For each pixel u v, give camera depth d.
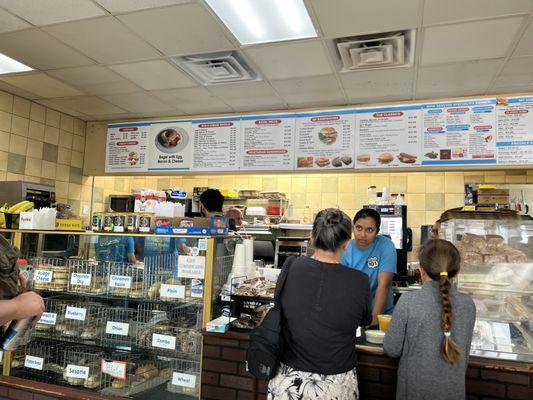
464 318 1.68
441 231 2.39
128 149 4.92
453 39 2.82
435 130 3.88
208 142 4.59
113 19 2.72
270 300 2.34
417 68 3.29
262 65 3.34
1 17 2.74
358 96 3.94
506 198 5.32
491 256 2.08
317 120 4.24
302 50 3.07
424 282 1.82
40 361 2.78
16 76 3.74
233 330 2.28
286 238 4.56
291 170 4.27
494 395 1.86
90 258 2.75
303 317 1.70
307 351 1.67
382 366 2.00
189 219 2.72
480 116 3.78
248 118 4.48
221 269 2.55
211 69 3.47
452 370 1.63
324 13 2.56
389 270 2.69
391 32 2.80
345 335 1.70
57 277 2.73
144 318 2.59
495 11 2.47
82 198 5.12
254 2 2.52
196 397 2.38
